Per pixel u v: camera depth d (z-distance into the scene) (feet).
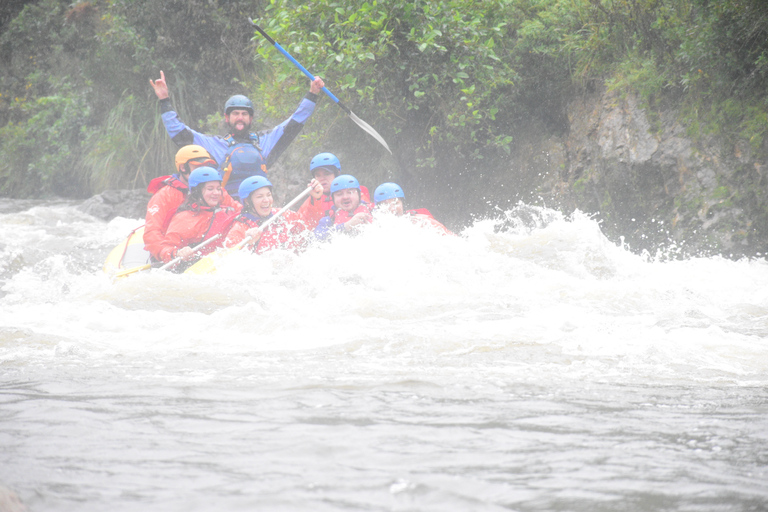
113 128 188.24
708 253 95.20
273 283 62.64
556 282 62.23
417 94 110.32
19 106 234.58
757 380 33.09
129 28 185.68
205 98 187.83
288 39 117.19
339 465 20.53
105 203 156.35
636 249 105.09
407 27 111.96
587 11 112.68
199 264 71.87
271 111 125.08
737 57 95.55
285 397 29.48
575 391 30.68
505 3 112.78
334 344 42.09
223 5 177.17
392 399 29.09
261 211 79.77
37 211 151.33
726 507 17.24
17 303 58.85
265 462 20.81
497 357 38.32
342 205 84.28
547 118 119.44
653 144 102.63
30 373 35.22
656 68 104.22
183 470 20.16
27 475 19.83
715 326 45.65
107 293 58.75
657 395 29.91
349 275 64.64
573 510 17.03
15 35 237.86
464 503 17.46
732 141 96.43
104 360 38.93
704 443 22.79
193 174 77.71
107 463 20.85
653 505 17.34
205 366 36.83
